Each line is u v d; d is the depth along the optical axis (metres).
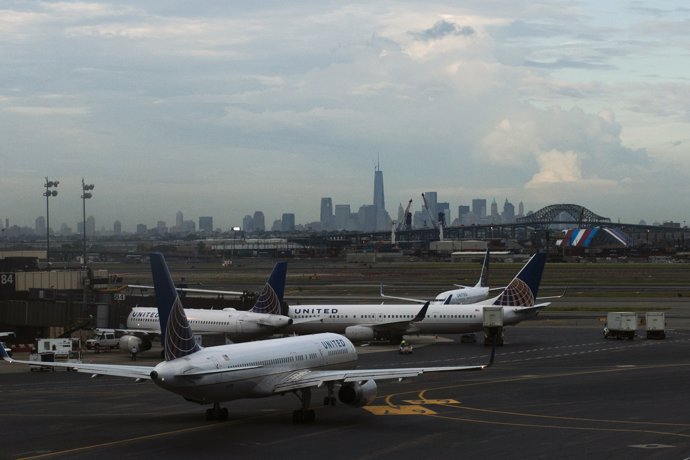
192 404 65.38
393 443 50.34
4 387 76.75
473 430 54.34
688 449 48.38
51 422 57.81
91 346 110.19
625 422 57.22
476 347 110.81
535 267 113.94
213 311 111.44
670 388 73.25
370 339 113.50
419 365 91.88
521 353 102.75
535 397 68.50
